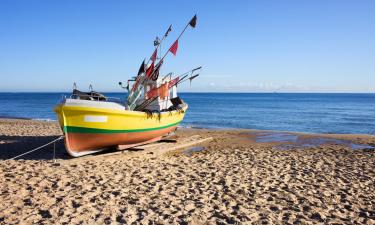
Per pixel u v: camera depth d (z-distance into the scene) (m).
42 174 7.91
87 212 5.60
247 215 5.61
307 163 9.78
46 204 5.94
